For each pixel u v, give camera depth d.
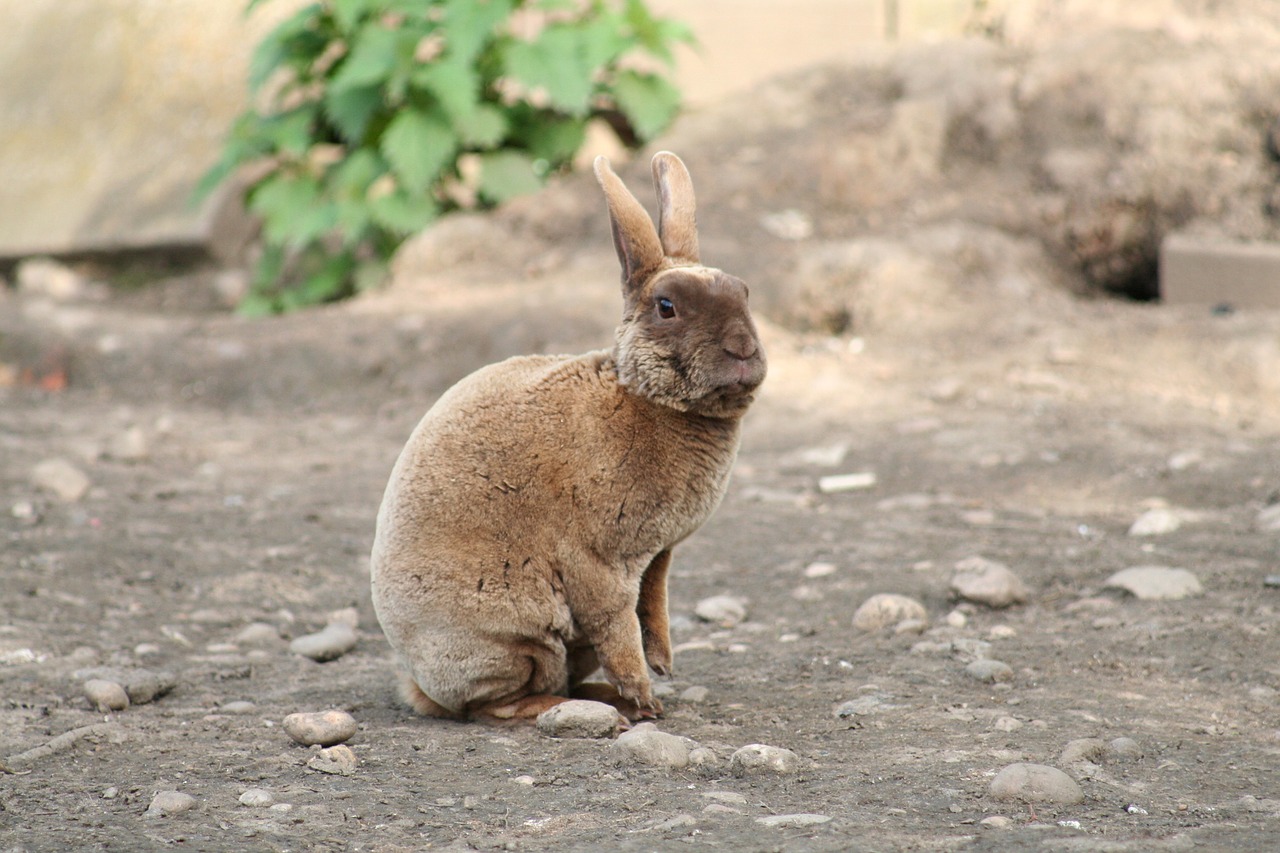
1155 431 12.31
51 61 24.03
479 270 17.77
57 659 7.71
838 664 7.48
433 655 6.36
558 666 6.56
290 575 9.61
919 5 21.20
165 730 6.54
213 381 15.91
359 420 14.59
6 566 9.37
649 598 6.75
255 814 5.30
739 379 6.04
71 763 6.02
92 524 10.61
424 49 19.27
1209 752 5.87
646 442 6.22
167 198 21.53
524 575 6.25
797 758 5.84
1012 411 13.12
